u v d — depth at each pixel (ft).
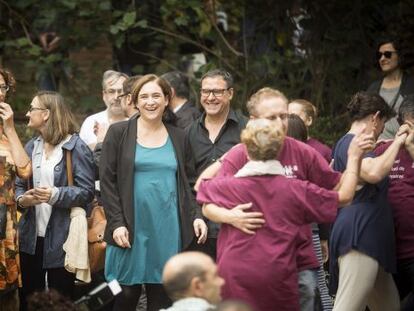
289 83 49.39
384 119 28.89
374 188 28.60
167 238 29.71
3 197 29.66
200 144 31.30
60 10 47.62
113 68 49.55
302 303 26.91
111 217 29.53
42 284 31.86
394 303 29.91
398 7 47.67
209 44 49.90
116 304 29.91
